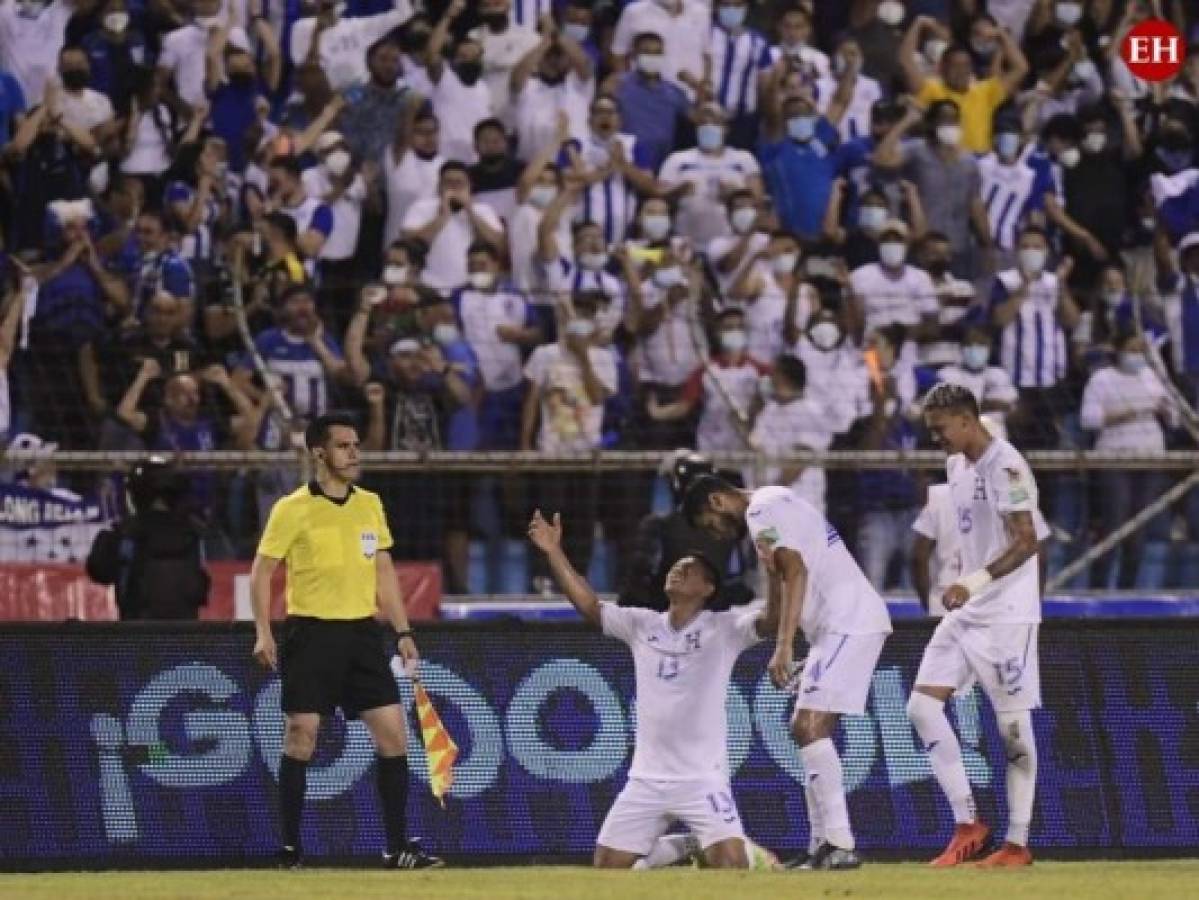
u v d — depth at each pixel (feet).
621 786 126.21
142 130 197.98
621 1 213.87
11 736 121.90
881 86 221.66
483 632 127.03
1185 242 209.36
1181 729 131.03
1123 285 204.85
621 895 87.81
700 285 192.13
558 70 207.31
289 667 115.24
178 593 138.72
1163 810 129.39
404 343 179.52
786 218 208.13
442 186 197.16
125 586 138.92
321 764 124.06
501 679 126.52
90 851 121.29
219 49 201.26
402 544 176.96
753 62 214.90
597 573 179.01
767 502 112.47
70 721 122.72
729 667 115.34
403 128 200.95
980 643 114.83
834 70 217.97
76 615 162.91
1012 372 196.85
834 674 113.70
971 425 114.01
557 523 116.98
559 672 127.13
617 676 127.65
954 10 225.15
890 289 199.52
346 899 86.43
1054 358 197.98
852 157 210.79
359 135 200.95
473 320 185.68
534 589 177.99
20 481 167.12
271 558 114.21
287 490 170.81
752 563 174.60
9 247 192.13
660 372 187.83
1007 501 112.47
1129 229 219.00
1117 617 132.16
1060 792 128.57
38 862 120.57
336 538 114.83
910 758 128.26
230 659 124.98
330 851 122.93
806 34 217.56
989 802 128.26
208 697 124.26
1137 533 187.83
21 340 177.37
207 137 197.57
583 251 193.67
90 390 175.94
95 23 199.82
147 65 200.64
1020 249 201.46
